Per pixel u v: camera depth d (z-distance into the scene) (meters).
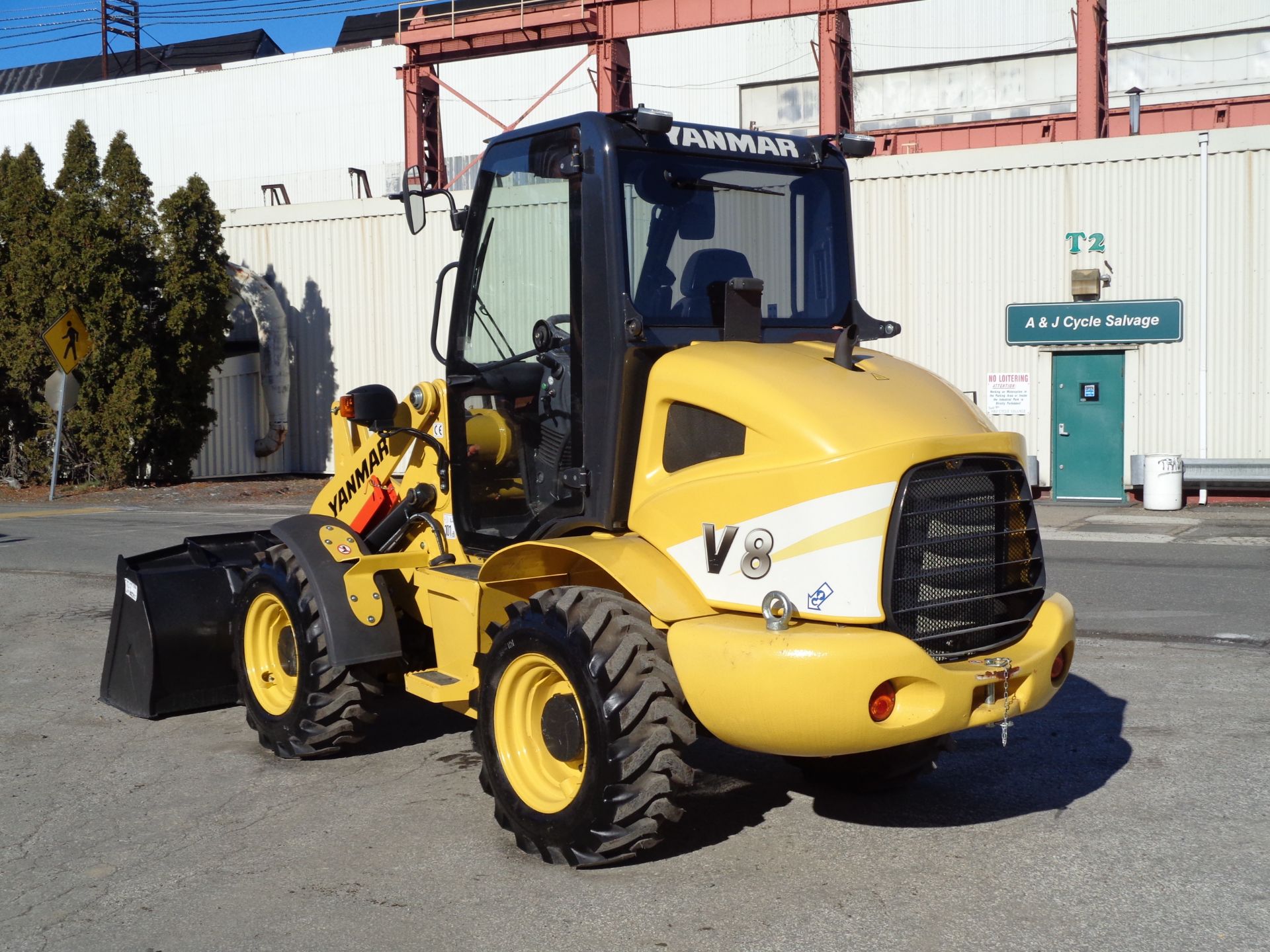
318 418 24.97
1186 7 35.09
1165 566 11.82
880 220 19.27
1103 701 6.91
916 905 4.26
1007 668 4.35
